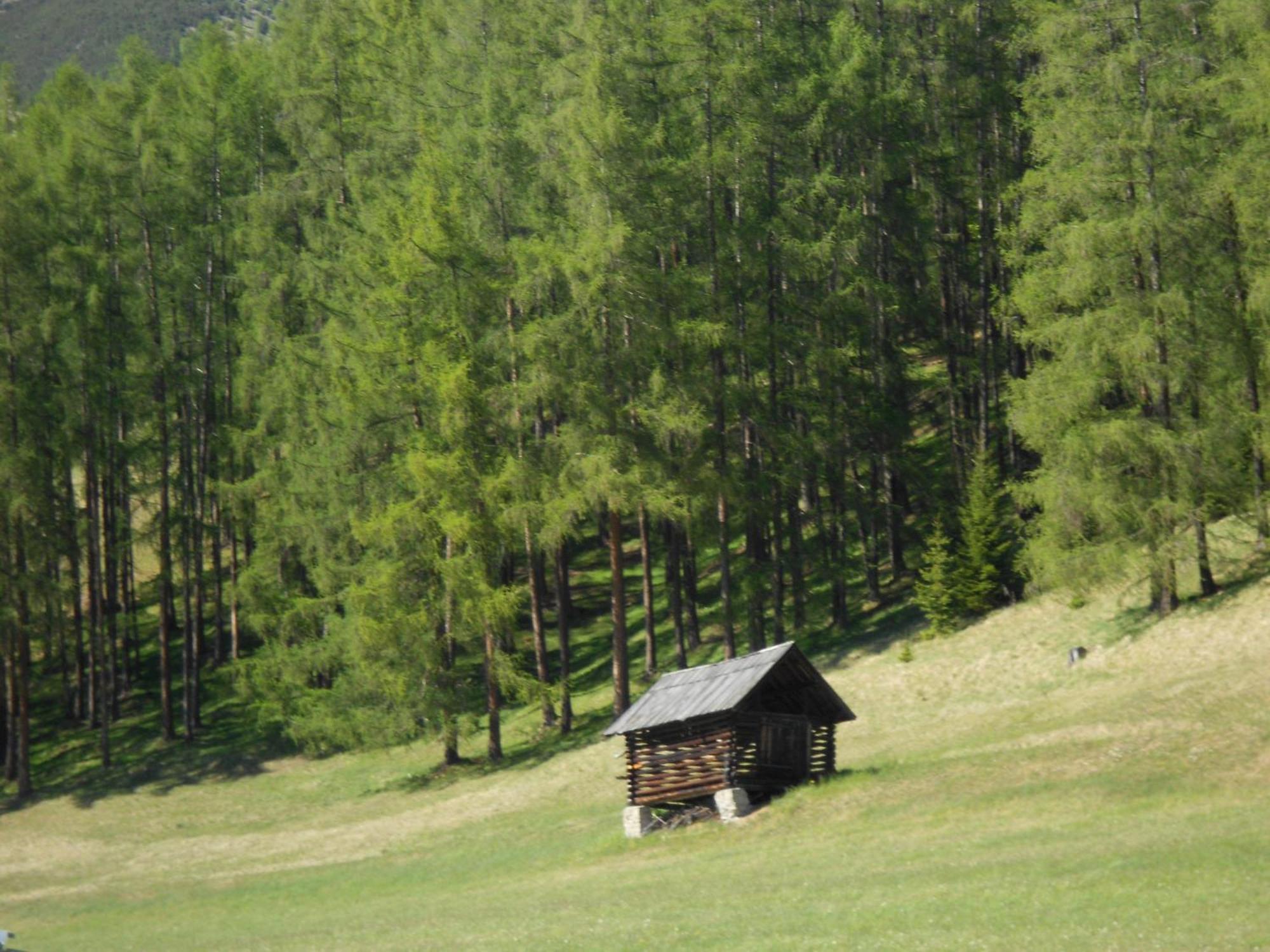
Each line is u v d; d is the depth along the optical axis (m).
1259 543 47.72
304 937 32.38
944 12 64.00
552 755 53.94
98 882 49.22
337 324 59.16
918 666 50.94
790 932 23.80
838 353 54.38
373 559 56.28
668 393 52.97
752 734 37.97
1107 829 29.05
